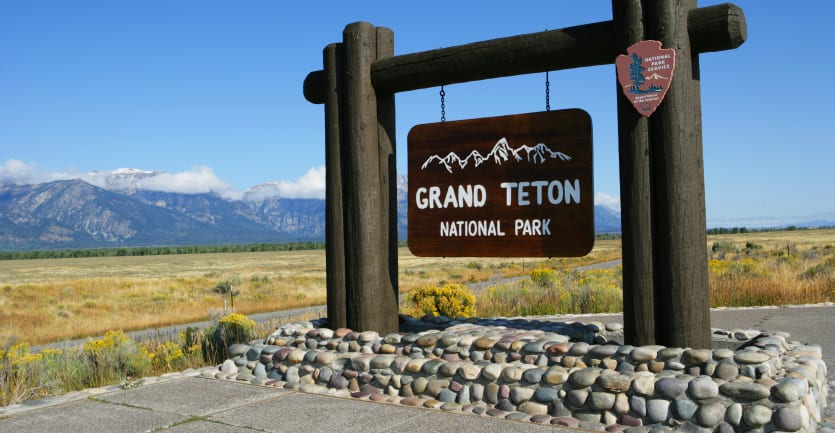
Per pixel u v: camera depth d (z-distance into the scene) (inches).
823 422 196.7
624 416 196.2
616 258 2269.9
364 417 216.2
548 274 823.7
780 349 214.4
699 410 184.5
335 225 289.3
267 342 295.3
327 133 292.0
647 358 203.9
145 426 210.2
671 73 209.2
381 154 284.8
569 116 247.9
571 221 247.0
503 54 249.0
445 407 223.8
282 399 244.1
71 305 1200.2
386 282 284.4
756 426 175.9
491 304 608.1
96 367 333.7
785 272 733.3
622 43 220.5
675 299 209.9
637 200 217.2
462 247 269.4
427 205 277.6
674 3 211.2
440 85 271.7
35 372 304.3
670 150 210.8
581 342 231.3
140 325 816.9
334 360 263.7
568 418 204.8
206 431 203.2
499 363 230.8
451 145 272.4
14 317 977.5
